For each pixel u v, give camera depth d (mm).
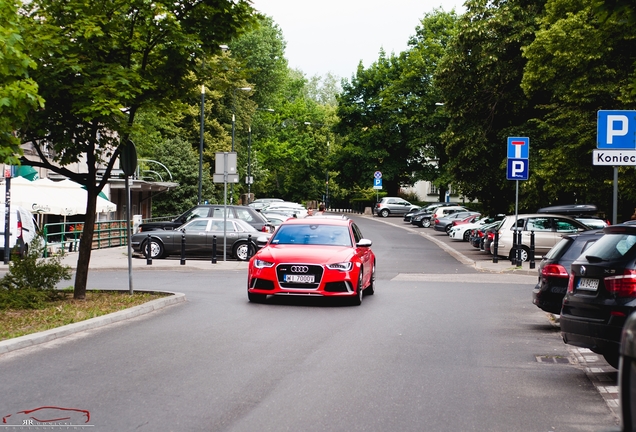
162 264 25812
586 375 8797
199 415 6555
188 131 60719
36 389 7426
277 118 93500
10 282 14086
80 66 12734
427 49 71062
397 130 77188
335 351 9906
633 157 12836
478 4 38219
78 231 31812
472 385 8094
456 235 44844
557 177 31516
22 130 12969
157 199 54312
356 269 15164
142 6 13352
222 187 61469
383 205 77125
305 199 97750
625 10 8562
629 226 8695
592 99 29953
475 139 38438
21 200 30141
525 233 28453
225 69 14953
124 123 13289
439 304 15859
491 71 37688
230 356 9383
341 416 6625
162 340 10516
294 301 15836
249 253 28297
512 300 16969
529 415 6875
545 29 34156
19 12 13234
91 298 14656
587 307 8555
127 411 6641
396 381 8164
